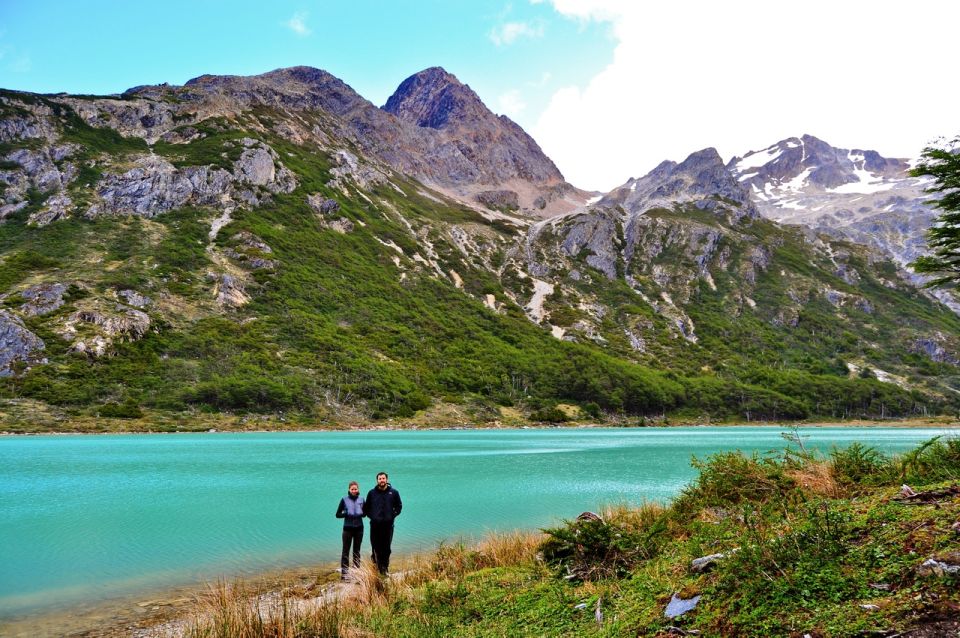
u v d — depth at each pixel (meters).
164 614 13.28
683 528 12.19
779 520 9.21
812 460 13.52
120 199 164.50
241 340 118.25
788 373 173.12
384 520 13.18
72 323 104.06
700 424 140.50
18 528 23.55
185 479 40.19
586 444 76.88
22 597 14.55
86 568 17.42
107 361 100.12
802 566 6.47
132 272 130.25
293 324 132.25
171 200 171.50
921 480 10.49
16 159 167.12
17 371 91.81
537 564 12.24
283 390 104.50
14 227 143.62
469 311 180.62
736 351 194.38
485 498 30.41
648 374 156.25
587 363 153.50
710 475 13.98
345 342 133.38
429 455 59.97
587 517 12.91
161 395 96.19
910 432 112.75
